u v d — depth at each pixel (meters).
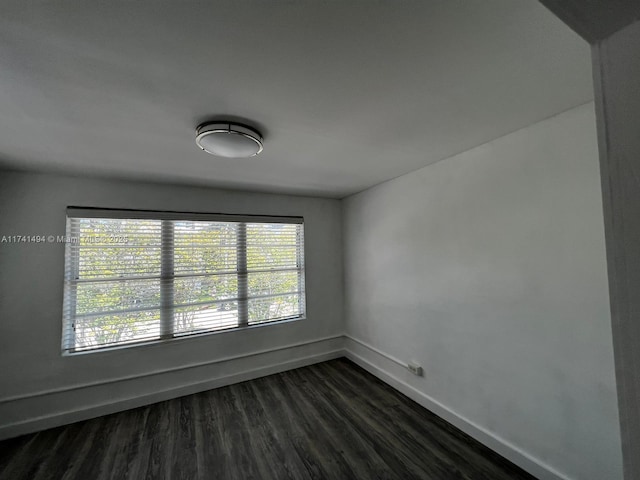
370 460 1.82
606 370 1.36
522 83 1.22
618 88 0.44
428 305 2.38
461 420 2.08
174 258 2.80
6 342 2.13
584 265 1.43
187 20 0.84
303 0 0.78
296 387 2.83
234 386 2.87
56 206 2.32
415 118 1.52
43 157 1.94
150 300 2.68
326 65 1.07
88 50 0.95
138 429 2.18
